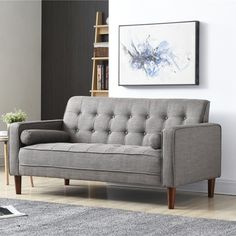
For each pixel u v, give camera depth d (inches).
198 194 334.0
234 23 333.1
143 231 260.5
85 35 423.2
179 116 327.3
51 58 433.4
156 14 347.9
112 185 356.2
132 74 351.6
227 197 327.0
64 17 428.8
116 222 272.7
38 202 306.3
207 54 338.0
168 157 300.2
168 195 302.2
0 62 412.2
